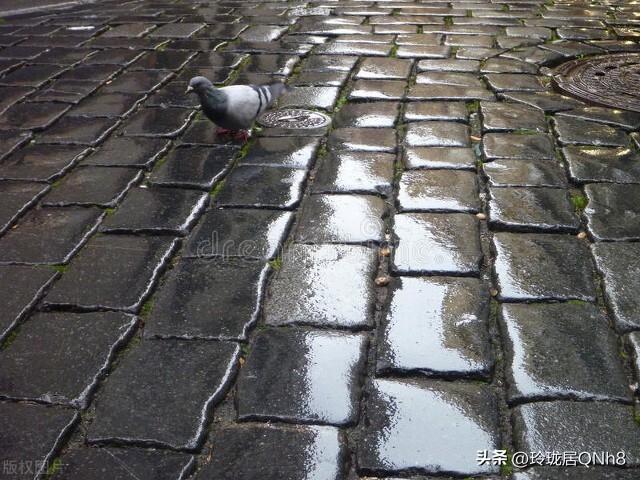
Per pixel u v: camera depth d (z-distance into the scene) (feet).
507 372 4.21
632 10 12.82
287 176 6.56
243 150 7.14
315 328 4.64
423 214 5.88
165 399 4.09
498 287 4.95
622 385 4.10
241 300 4.89
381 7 13.24
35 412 4.02
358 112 8.03
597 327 4.56
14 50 10.87
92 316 4.77
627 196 6.08
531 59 9.85
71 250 5.51
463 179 6.44
